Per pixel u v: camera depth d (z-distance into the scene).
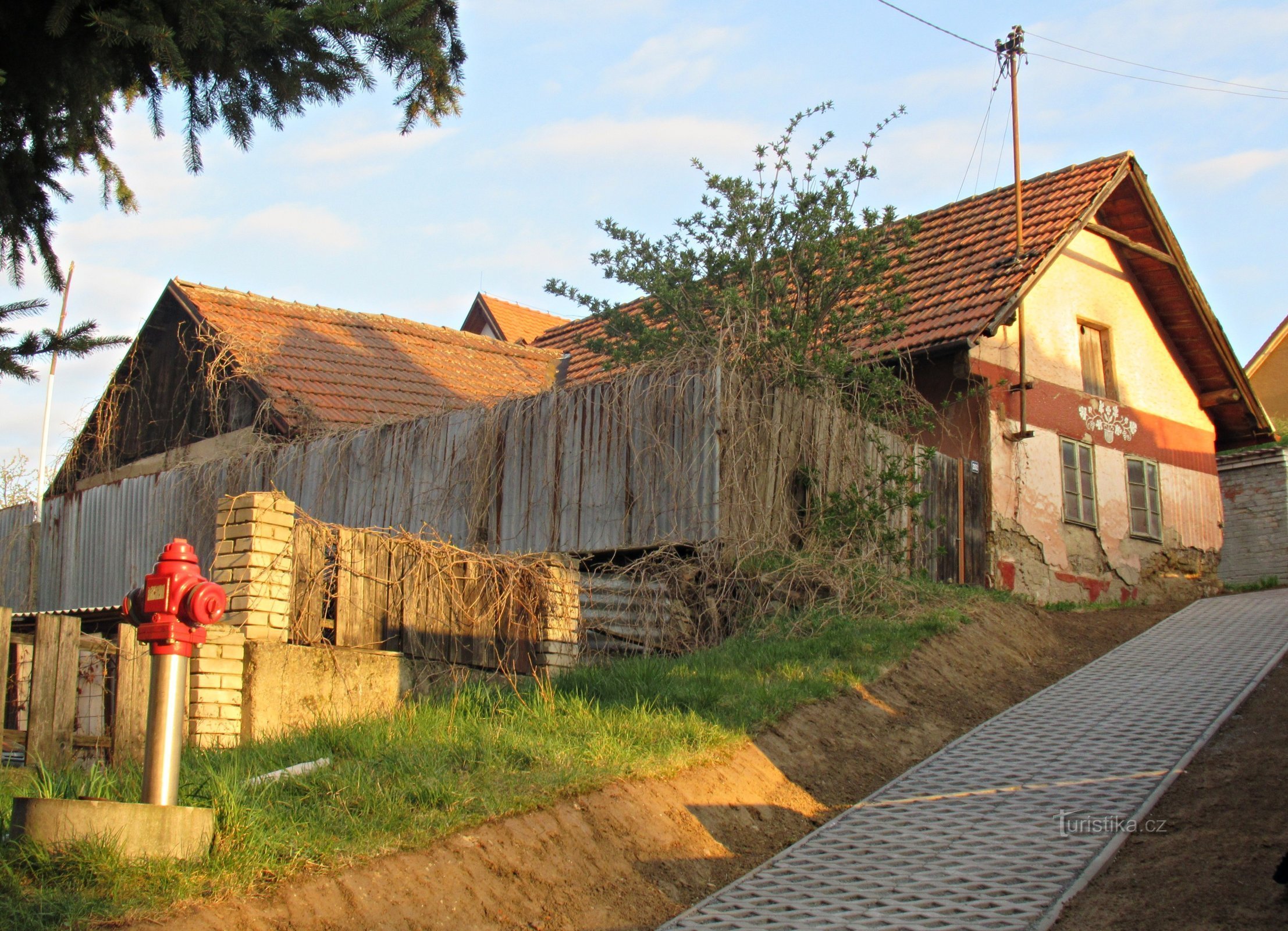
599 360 23.84
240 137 8.94
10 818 5.69
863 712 10.19
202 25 7.94
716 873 7.11
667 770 7.93
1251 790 7.86
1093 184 18.56
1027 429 17.44
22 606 18.09
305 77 8.59
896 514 14.95
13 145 9.16
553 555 11.24
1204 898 6.10
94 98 8.71
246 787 6.41
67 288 9.87
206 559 15.45
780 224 15.84
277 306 20.97
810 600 12.80
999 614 14.04
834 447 14.24
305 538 9.49
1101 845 7.17
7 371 8.30
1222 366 20.91
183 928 4.98
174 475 16.36
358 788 6.68
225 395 18.88
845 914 6.29
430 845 6.23
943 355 16.75
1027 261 17.45
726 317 13.40
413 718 8.26
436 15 9.41
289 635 9.26
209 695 8.40
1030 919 6.10
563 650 10.95
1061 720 10.52
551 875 6.44
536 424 14.16
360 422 17.94
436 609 10.28
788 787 8.57
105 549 17.00
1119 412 19.58
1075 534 18.20
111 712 7.86
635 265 16.16
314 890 5.55
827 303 15.73
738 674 10.34
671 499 12.80
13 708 7.61
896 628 12.38
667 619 12.16
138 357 20.56
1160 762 8.86
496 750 7.74
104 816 5.39
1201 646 13.72
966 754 9.62
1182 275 19.86
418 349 22.05
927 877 6.83
